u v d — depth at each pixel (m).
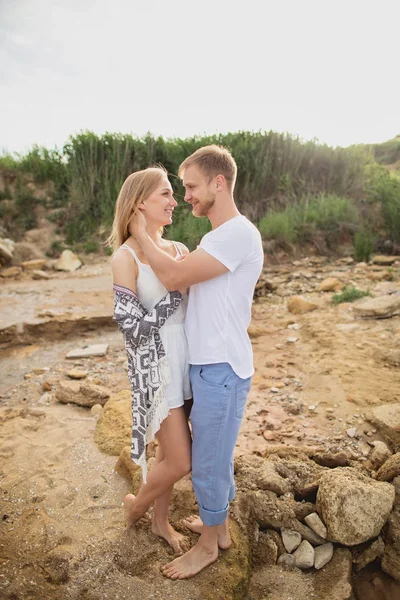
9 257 10.24
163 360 2.18
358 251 9.56
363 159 12.66
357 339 5.39
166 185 2.25
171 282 2.10
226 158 2.15
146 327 2.12
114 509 2.83
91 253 11.09
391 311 6.08
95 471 3.20
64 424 3.87
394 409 3.72
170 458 2.26
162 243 2.43
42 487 3.05
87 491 3.00
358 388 4.27
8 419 4.03
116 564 2.45
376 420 3.62
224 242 2.06
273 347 5.45
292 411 3.96
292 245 9.89
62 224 11.96
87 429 3.78
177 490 2.90
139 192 2.20
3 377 5.09
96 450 3.46
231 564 2.43
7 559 2.46
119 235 2.29
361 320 6.03
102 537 2.60
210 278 2.08
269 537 2.75
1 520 2.75
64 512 2.81
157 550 2.52
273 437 3.57
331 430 3.68
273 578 2.57
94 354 5.57
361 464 3.20
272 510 2.80
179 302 2.21
